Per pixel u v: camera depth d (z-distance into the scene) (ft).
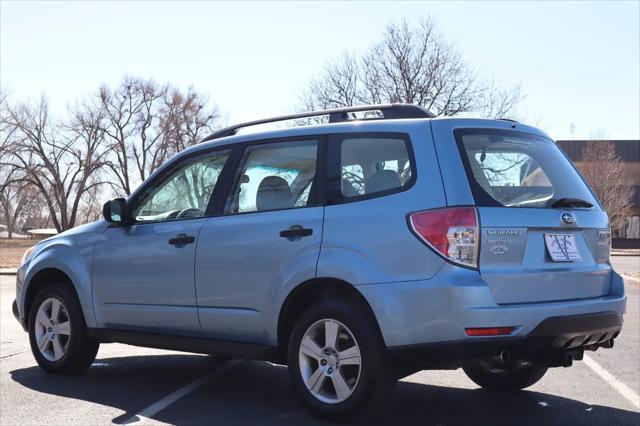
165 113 212.64
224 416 17.97
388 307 16.11
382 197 16.97
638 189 222.69
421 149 16.87
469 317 15.40
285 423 17.29
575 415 18.28
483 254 15.83
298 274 17.52
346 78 108.99
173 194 21.13
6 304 46.37
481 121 17.57
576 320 16.31
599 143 206.08
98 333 21.90
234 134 21.06
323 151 18.40
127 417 17.88
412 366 16.19
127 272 21.15
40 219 386.93
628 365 25.38
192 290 19.70
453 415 18.15
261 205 19.01
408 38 106.52
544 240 16.76
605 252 18.40
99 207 240.32
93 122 206.80
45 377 22.61
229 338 19.17
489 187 16.49
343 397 16.81
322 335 17.51
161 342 20.53
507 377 20.53
